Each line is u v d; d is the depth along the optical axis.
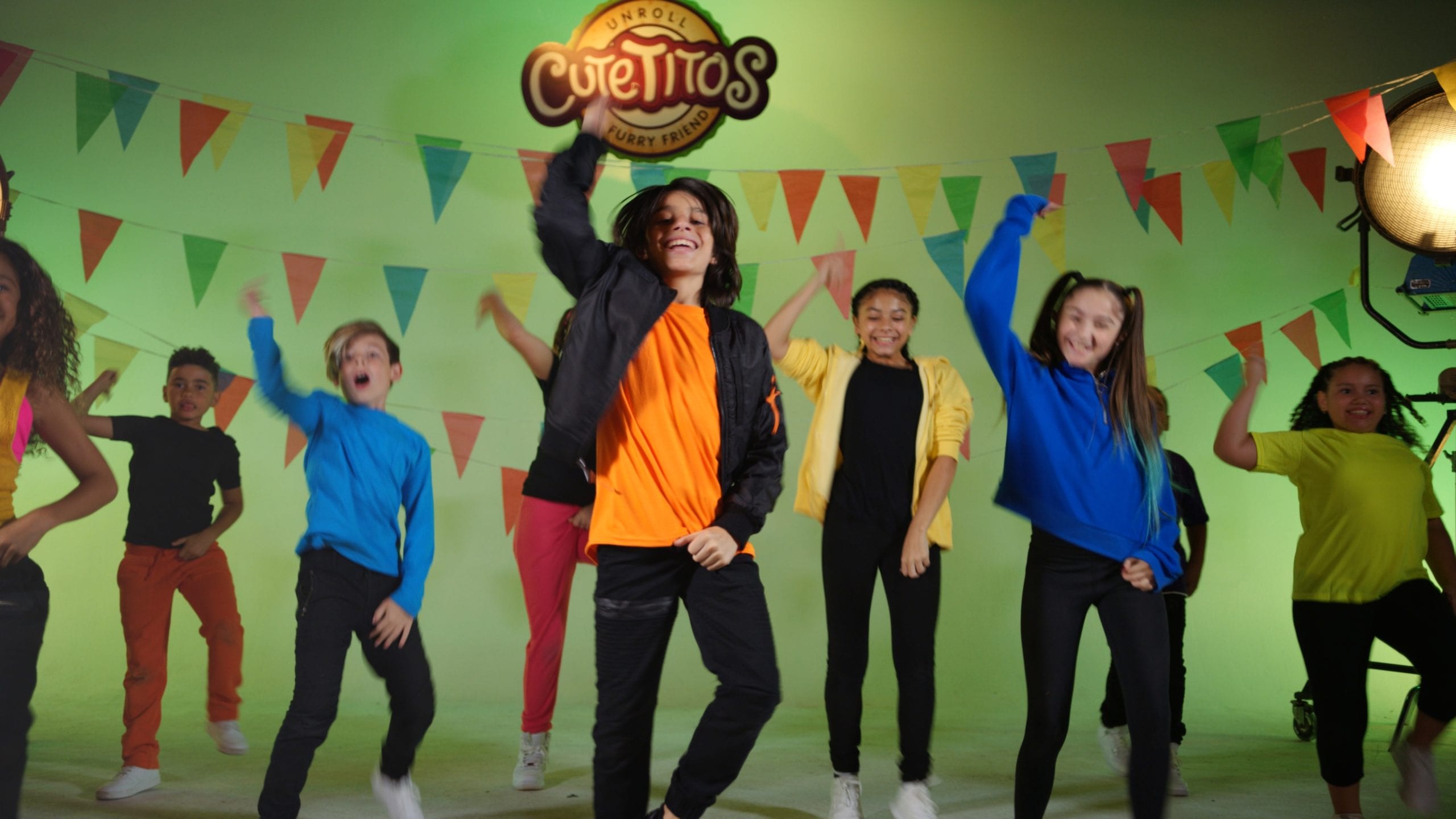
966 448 4.35
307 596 2.18
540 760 2.77
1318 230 4.37
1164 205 4.19
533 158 4.06
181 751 3.20
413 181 4.41
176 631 4.16
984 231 4.42
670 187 1.99
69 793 2.63
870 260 4.40
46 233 4.28
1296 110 4.39
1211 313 4.36
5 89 3.61
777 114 4.45
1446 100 2.75
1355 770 2.34
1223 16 4.47
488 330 4.38
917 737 2.42
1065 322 2.20
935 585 2.48
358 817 2.42
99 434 3.04
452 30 4.45
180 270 4.31
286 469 4.28
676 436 1.82
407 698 2.24
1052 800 2.70
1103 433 2.14
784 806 2.60
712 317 1.92
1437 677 2.35
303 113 4.40
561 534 2.84
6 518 1.80
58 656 4.11
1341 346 4.31
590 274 1.85
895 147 4.45
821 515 2.55
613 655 1.81
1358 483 2.41
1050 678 2.07
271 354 2.29
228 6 4.41
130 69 4.36
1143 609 2.07
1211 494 4.30
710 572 1.80
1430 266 3.02
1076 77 4.48
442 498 4.30
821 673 4.27
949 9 4.51
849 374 2.58
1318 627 2.42
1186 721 4.05
